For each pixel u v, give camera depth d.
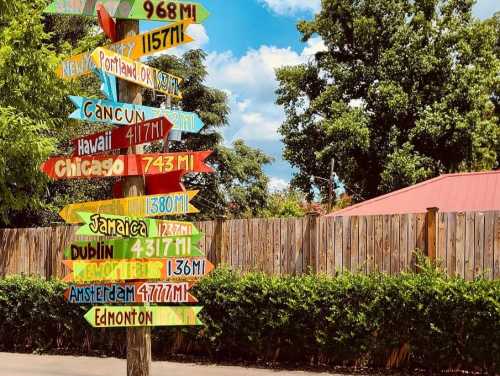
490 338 8.19
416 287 8.58
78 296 4.63
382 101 25.16
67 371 9.25
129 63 4.65
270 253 10.19
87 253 4.54
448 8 25.81
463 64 25.58
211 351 9.86
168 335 10.22
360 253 9.58
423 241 9.19
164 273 4.53
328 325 9.09
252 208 32.38
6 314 11.36
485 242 8.79
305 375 8.67
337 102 26.23
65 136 16.73
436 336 8.47
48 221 18.73
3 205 13.90
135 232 4.55
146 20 4.76
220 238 10.54
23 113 12.88
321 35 28.22
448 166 25.48
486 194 11.98
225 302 9.65
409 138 24.53
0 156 12.25
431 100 25.47
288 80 28.97
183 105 30.31
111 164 4.62
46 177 13.41
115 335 10.73
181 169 4.58
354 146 25.06
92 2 4.77
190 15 4.84
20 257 12.02
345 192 30.61
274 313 9.38
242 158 32.22
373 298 8.84
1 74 12.66
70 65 4.74
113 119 4.61
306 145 28.23
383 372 8.76
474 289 8.30
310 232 9.93
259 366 9.34
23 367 9.59
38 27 13.04
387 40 26.42
